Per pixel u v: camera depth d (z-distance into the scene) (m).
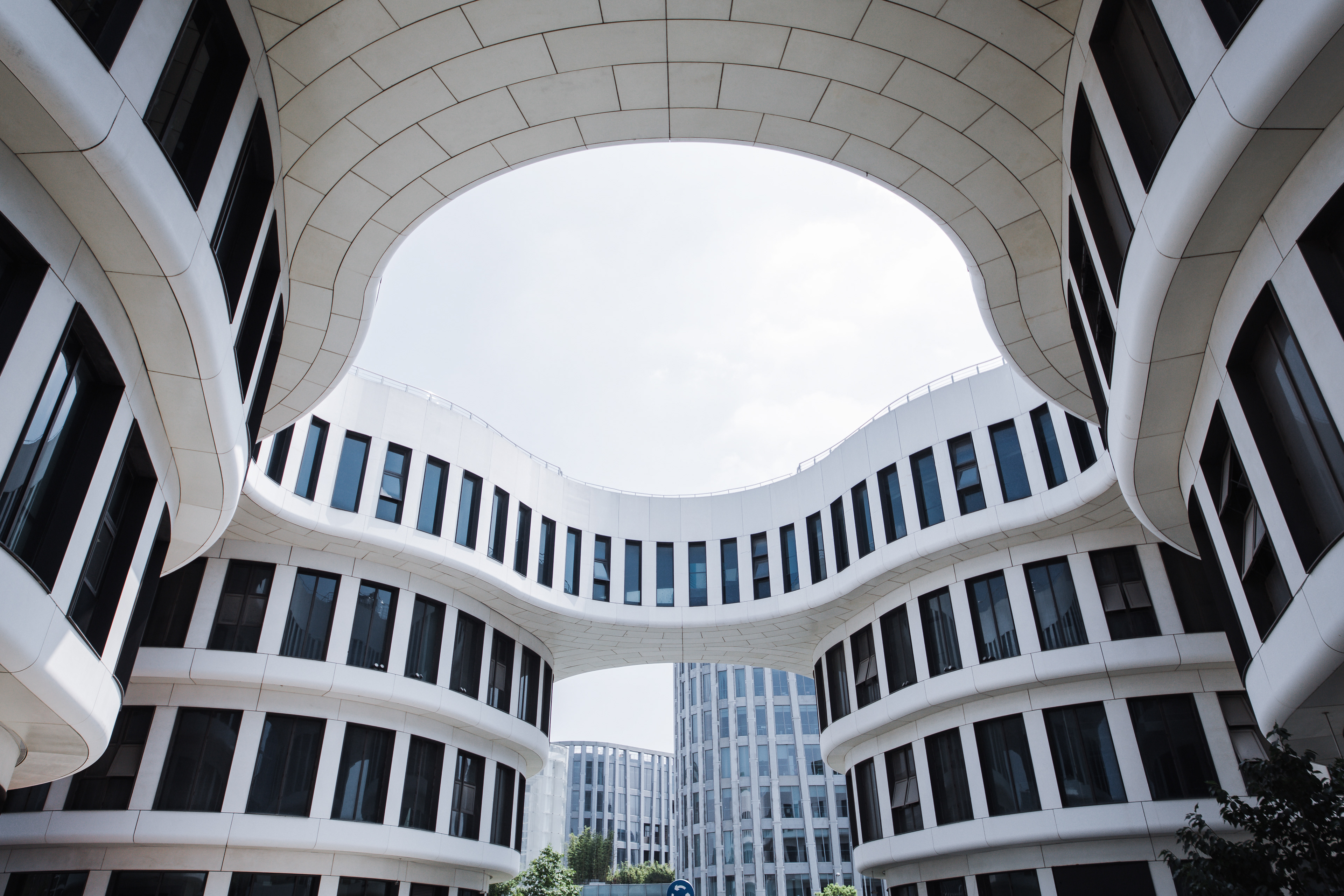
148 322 9.61
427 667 25.00
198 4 10.00
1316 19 6.67
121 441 9.89
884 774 26.66
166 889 20.20
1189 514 13.76
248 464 13.37
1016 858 22.41
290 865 21.48
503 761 27.83
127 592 11.04
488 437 27.27
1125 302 10.71
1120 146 10.60
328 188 13.81
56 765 11.93
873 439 27.39
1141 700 21.98
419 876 24.02
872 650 27.62
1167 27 9.08
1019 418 24.08
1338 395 7.96
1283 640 10.13
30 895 19.75
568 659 32.75
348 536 23.22
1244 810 10.71
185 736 21.41
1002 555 24.42
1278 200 8.42
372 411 24.77
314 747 22.62
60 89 6.97
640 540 30.61
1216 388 10.66
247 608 22.62
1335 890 9.51
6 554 7.76
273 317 14.16
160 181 8.41
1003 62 12.20
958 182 14.34
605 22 12.02
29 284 7.86
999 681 23.11
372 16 11.45
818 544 29.02
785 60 12.73
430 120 13.17
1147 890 20.58
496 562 26.14
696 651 32.50
